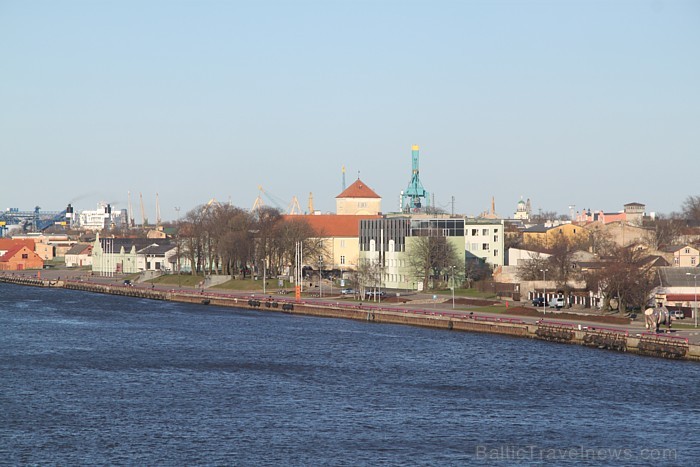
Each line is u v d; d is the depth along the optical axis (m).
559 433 152.38
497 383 189.50
